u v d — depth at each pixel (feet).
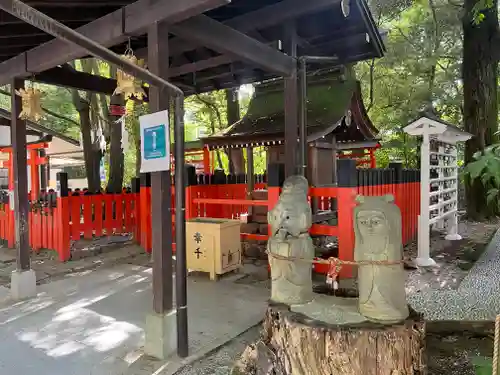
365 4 14.23
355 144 28.76
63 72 16.99
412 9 42.11
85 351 9.81
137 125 33.09
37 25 6.93
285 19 13.47
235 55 12.51
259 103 27.25
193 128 64.49
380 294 7.25
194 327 11.25
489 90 30.37
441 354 9.74
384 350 6.73
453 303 12.21
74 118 45.09
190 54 17.90
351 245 14.84
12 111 14.49
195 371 8.86
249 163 23.75
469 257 18.38
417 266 16.93
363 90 46.80
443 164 21.57
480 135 30.27
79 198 21.91
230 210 25.59
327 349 6.88
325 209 22.88
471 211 31.01
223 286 15.47
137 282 16.22
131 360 9.33
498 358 5.20
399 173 20.07
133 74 8.63
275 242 8.62
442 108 46.73
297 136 15.67
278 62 14.47
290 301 8.28
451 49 43.57
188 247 16.96
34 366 9.07
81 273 17.92
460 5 35.01
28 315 12.41
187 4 9.04
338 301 8.43
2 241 26.09
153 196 9.76
